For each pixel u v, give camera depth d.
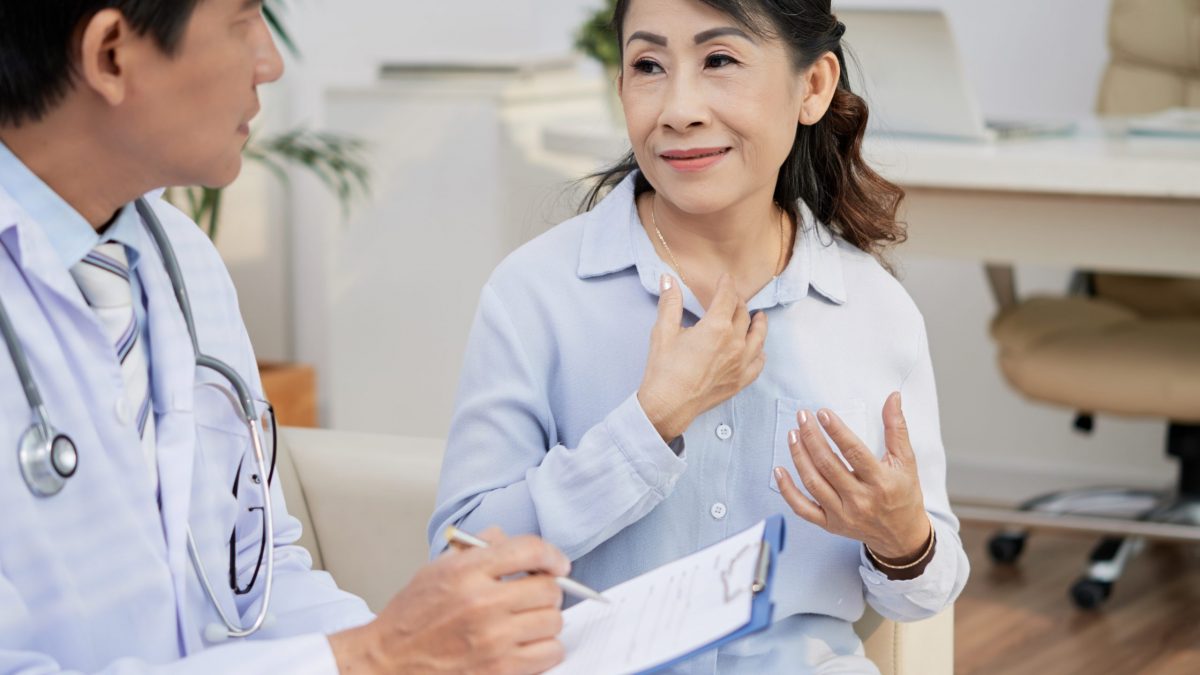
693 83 1.31
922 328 1.46
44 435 1.01
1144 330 3.00
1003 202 2.65
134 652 1.08
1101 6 3.66
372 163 3.62
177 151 1.05
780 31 1.31
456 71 3.55
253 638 1.24
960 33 3.80
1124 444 3.73
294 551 1.38
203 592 1.18
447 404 3.63
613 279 1.40
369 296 3.68
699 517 1.37
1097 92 3.50
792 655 1.38
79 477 1.04
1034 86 3.75
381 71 3.63
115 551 1.06
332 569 1.71
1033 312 3.11
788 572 1.38
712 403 1.31
